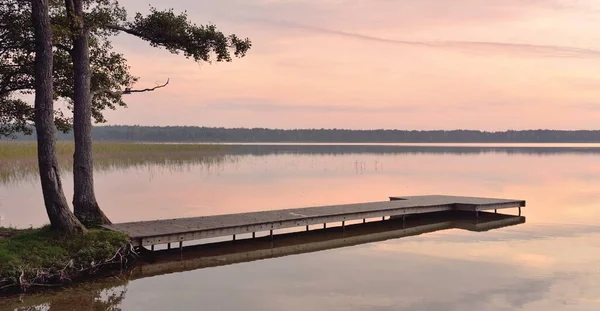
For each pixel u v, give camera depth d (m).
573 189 25.62
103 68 14.36
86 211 12.09
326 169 38.66
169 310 8.05
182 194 22.77
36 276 9.16
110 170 34.22
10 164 33.12
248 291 9.07
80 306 8.29
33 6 10.16
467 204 17.34
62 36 11.33
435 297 8.62
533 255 11.76
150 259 11.48
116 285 9.51
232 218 13.75
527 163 46.47
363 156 60.00
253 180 29.53
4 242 9.78
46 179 10.37
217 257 11.80
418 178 31.52
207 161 45.78
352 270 10.53
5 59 12.26
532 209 19.36
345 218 15.00
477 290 9.02
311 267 10.84
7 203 19.17
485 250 12.38
